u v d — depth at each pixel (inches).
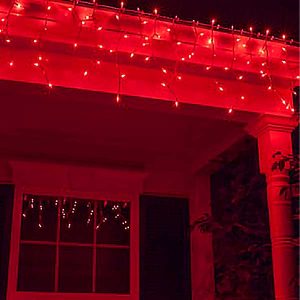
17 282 218.1
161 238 241.4
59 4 166.1
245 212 202.2
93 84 173.3
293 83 193.8
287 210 179.8
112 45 172.1
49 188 231.8
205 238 241.4
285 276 174.4
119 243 235.9
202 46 178.9
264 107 189.0
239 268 196.4
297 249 179.2
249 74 187.5
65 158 238.5
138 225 239.1
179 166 253.1
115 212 239.0
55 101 204.5
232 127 217.0
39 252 225.1
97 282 228.7
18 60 168.2
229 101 186.4
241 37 183.9
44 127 225.6
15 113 214.1
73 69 172.7
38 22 165.6
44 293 219.8
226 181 232.2
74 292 224.7
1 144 231.5
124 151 245.0
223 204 225.3
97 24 168.4
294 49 190.1
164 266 238.1
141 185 244.1
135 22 172.7
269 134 187.2
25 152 234.1
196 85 184.4
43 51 171.0
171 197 248.5
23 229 225.6
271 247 186.4
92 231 234.1
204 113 188.2
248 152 221.0
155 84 179.6
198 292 234.8
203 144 238.7
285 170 182.5
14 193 227.3
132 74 178.2
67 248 229.1
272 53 187.9
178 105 182.4
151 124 224.5
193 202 249.1
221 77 187.8
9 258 219.0
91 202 237.1
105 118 219.5
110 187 239.8
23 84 167.9
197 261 239.6
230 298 207.5
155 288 234.2
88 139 236.1
